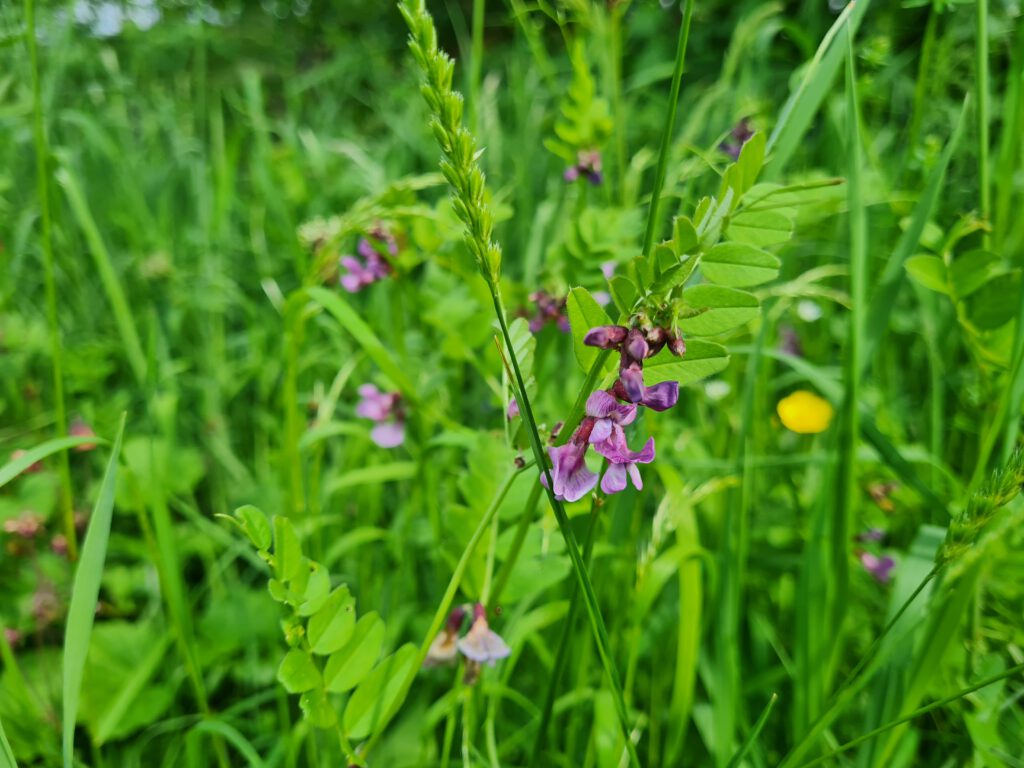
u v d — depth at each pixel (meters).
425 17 0.11
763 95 0.43
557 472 0.14
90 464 0.37
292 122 0.56
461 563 0.16
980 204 0.23
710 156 0.22
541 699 0.26
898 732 0.19
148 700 0.28
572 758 0.23
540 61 0.33
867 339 0.22
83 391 0.36
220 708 0.29
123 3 0.58
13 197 0.47
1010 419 0.19
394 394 0.28
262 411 0.39
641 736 0.26
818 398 0.30
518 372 0.13
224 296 0.44
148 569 0.32
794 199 0.16
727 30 0.75
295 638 0.15
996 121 0.32
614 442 0.13
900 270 0.22
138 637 0.30
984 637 0.22
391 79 0.77
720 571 0.24
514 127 0.55
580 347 0.14
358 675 0.16
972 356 0.23
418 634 0.27
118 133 0.57
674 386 0.13
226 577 0.34
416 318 0.34
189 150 0.54
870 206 0.29
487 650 0.18
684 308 0.13
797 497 0.29
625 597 0.24
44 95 0.40
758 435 0.30
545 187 0.49
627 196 0.31
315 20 1.14
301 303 0.25
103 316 0.44
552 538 0.19
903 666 0.20
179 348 0.45
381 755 0.25
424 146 0.54
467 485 0.20
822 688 0.21
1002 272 0.21
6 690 0.26
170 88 0.72
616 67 0.30
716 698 0.22
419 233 0.26
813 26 0.45
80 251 0.44
